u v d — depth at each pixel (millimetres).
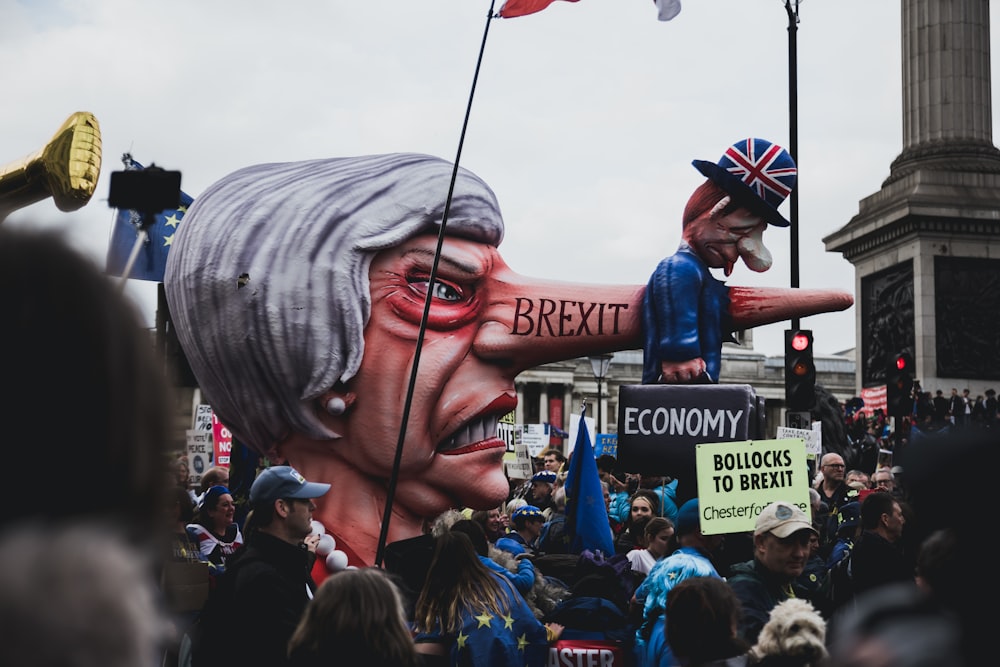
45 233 1594
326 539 12672
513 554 10055
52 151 10281
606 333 13633
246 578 6309
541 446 29844
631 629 8102
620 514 15898
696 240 13758
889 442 32031
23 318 1544
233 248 12688
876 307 40312
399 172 13406
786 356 22469
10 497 1546
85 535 1566
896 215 38281
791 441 9625
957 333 37531
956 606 2090
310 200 12938
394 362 12906
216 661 6227
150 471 1646
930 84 40906
